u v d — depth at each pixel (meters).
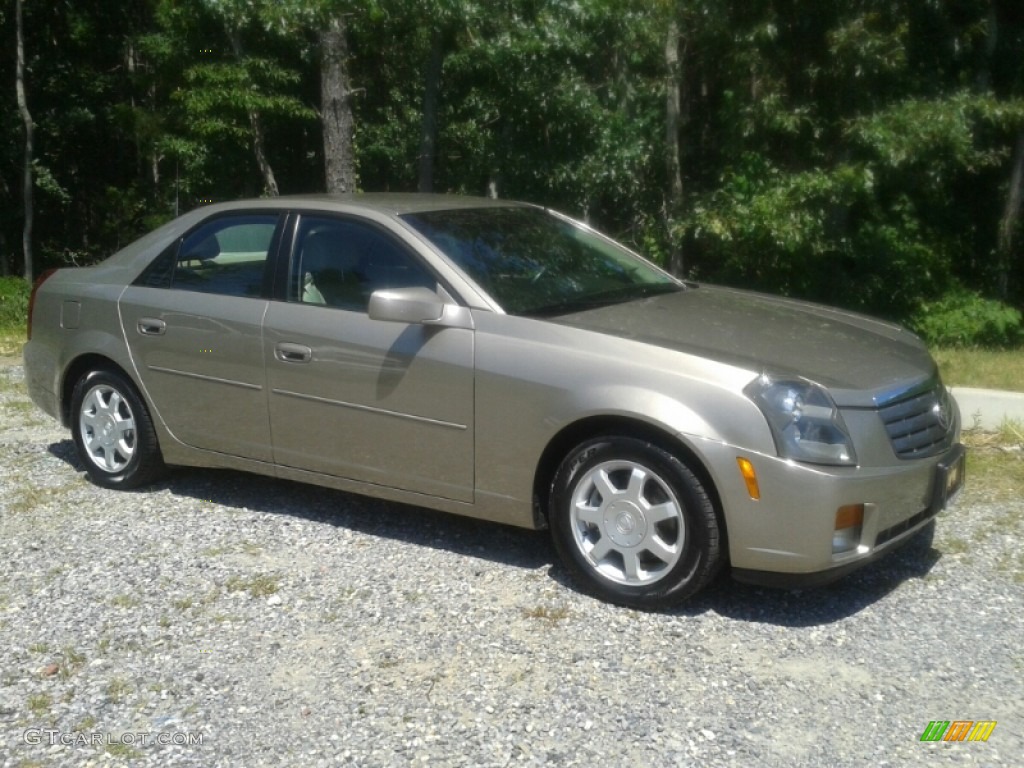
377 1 11.84
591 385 4.60
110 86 25.48
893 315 12.73
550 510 4.82
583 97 12.44
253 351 5.54
